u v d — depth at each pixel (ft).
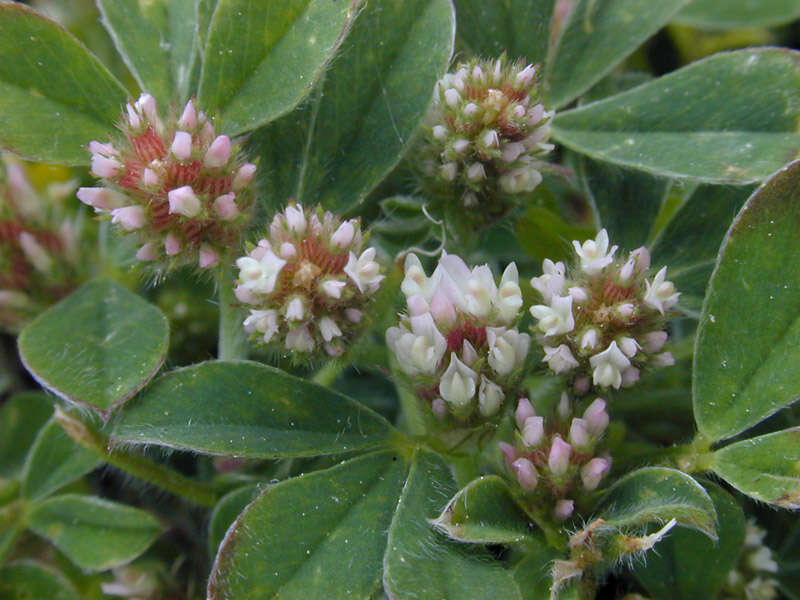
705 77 0.29
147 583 0.30
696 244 0.29
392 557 0.22
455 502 0.22
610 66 0.32
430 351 0.24
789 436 0.24
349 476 0.25
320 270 0.25
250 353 0.29
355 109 0.28
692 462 0.25
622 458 0.26
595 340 0.25
